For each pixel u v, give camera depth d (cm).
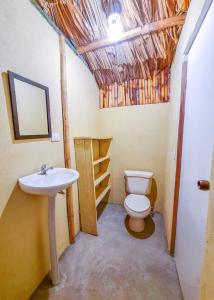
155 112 241
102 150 280
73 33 171
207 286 58
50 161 148
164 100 233
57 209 159
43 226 139
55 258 132
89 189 194
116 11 149
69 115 179
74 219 193
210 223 56
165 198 221
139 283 134
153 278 139
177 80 163
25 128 117
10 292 107
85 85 221
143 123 250
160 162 248
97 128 269
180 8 140
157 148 247
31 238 126
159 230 208
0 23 96
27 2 117
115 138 270
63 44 161
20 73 112
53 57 150
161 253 167
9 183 105
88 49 190
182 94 137
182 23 151
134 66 227
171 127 192
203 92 92
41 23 133
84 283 135
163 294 125
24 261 119
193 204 104
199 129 98
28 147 121
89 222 201
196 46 108
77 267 150
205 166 85
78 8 144
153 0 140
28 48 119
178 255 142
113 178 280
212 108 78
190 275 104
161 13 151
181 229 135
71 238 182
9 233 106
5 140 102
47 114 141
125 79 249
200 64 98
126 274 143
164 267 150
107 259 160
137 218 200
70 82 181
